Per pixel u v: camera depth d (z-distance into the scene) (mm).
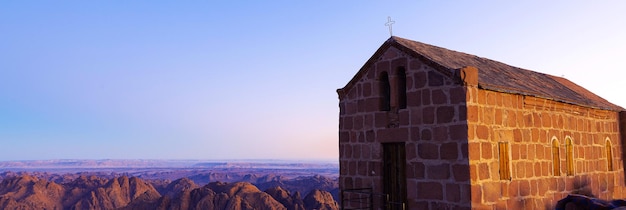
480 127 13398
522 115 15180
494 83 14320
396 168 15281
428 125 14008
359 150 16312
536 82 18781
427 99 14094
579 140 18141
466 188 12914
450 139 13391
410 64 14680
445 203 13406
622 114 21391
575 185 17391
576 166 17672
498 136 14039
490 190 13430
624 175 21016
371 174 15781
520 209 14508
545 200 15680
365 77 16281
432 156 13844
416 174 14266
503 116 14344
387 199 14531
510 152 14430
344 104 17062
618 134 21188
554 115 16781
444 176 13484
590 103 19203
